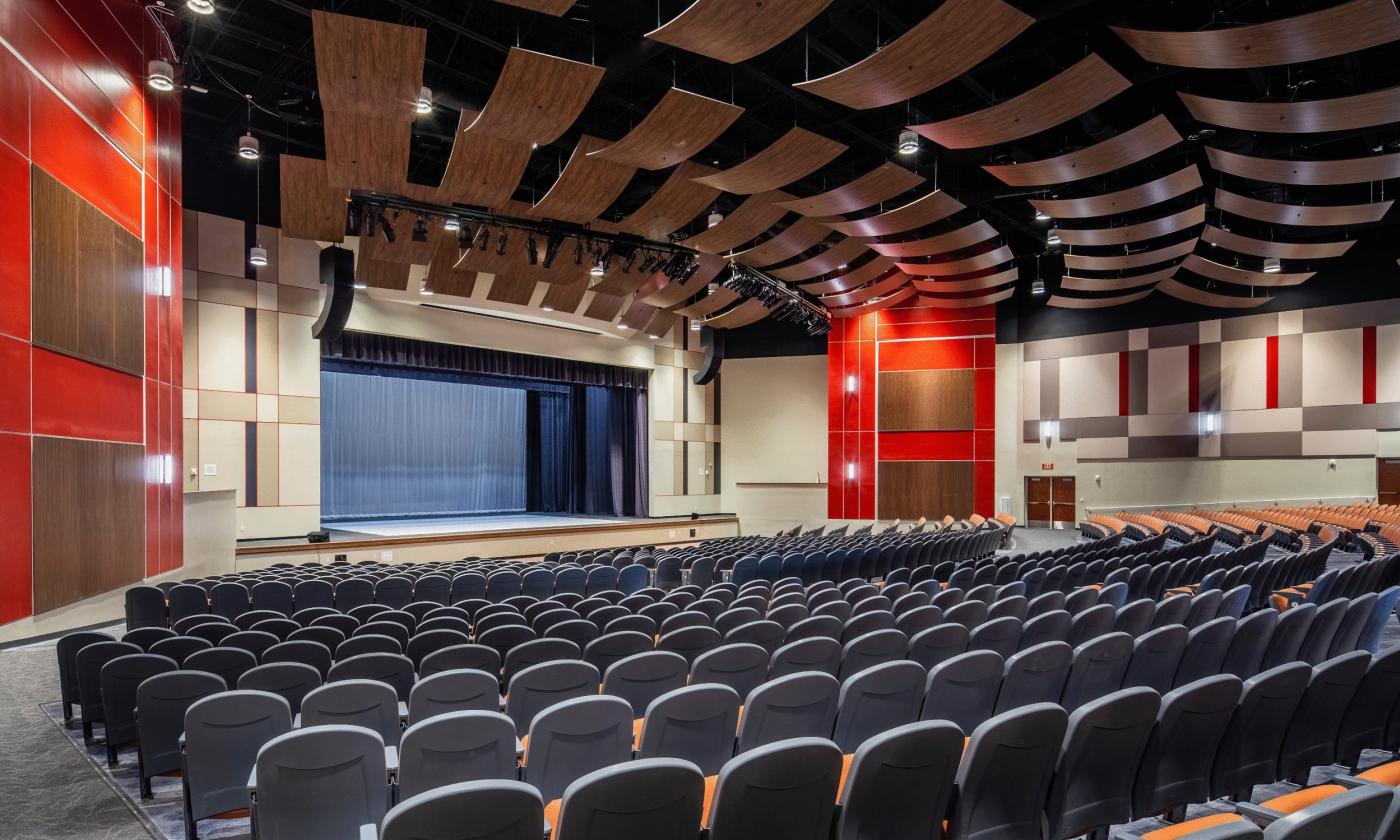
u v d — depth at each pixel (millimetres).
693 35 6336
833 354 20797
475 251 12117
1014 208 14500
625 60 9344
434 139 12289
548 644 4133
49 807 3469
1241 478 16281
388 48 6715
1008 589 6316
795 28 6246
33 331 6824
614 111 11539
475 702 3320
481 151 9125
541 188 13883
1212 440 16641
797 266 14430
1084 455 18469
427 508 20609
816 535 16672
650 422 20594
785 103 11305
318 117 11336
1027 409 19391
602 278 14078
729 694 2842
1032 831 2375
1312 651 4246
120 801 3527
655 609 5562
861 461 20344
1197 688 2596
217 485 13047
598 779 1780
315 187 9789
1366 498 14664
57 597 7098
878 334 20359
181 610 6637
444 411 21078
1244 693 2758
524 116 7770
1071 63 9789
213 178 13195
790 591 6973
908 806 2186
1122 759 2520
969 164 12422
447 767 2543
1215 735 2703
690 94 7461
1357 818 1539
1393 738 3213
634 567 8828
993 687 3336
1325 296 15328
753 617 5156
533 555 15719
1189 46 6816
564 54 10031
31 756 4059
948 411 19672
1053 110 7766
